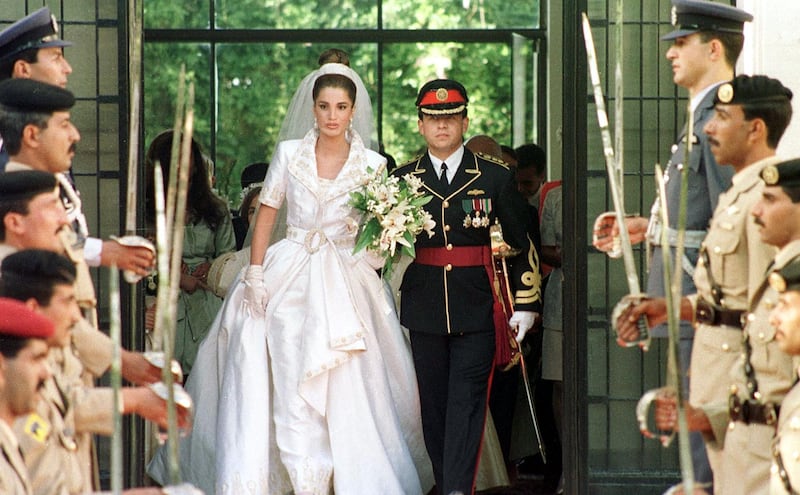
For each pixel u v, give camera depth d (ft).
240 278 42.29
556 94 62.90
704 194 33.96
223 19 68.13
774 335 27.55
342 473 39.93
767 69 40.16
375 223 40.81
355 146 41.63
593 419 41.57
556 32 62.69
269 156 68.44
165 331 24.90
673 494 26.18
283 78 68.49
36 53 34.35
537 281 41.93
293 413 39.99
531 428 46.60
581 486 40.65
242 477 39.45
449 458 40.91
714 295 30.53
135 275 32.53
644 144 41.88
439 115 41.60
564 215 41.04
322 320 40.27
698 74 34.96
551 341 46.62
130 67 39.32
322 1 68.39
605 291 41.45
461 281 41.45
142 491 24.40
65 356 27.61
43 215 28.53
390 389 41.83
